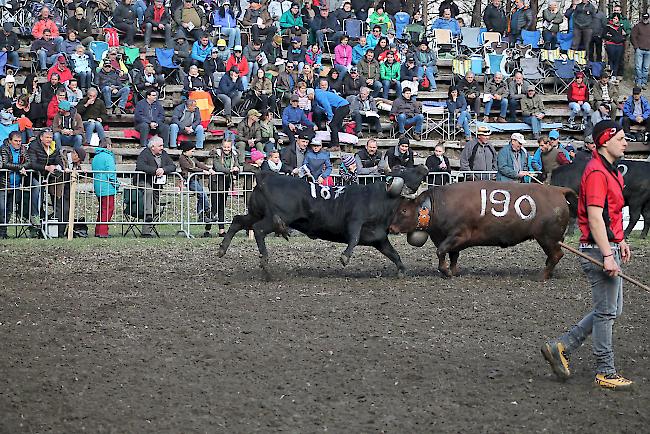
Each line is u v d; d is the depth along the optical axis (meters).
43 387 8.47
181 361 9.34
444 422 7.64
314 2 32.31
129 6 29.45
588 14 33.16
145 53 28.30
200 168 20.05
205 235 19.80
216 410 7.91
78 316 11.29
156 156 19.69
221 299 12.36
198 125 25.66
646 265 15.72
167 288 13.14
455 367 9.17
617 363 9.35
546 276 14.18
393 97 29.73
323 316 11.39
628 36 38.38
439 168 21.45
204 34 29.17
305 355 9.58
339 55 29.69
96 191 19.22
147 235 19.52
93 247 17.06
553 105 31.50
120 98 26.47
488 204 13.93
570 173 17.92
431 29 34.72
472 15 41.94
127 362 9.29
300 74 28.39
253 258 16.12
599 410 7.91
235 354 9.60
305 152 21.11
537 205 13.98
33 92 25.80
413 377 8.83
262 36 29.97
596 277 8.32
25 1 29.91
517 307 12.06
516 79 29.56
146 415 7.77
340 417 7.75
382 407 7.99
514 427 7.53
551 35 33.78
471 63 31.61
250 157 22.06
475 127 29.08
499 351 9.83
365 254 16.81
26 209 19.03
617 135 8.19
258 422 7.63
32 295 12.51
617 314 8.43
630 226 19.16
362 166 21.33
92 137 24.17
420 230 14.08
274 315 11.41
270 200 13.72
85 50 27.34
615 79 30.41
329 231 13.86
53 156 19.11
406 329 10.76
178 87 28.31
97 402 8.08
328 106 26.64
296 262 15.75
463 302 12.35
